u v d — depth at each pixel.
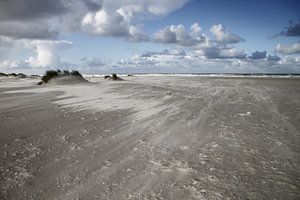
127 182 3.38
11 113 8.72
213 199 2.91
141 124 7.11
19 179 3.48
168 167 3.90
